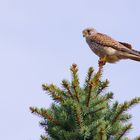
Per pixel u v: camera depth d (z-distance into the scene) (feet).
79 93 38.11
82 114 37.47
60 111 39.14
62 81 37.58
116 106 38.68
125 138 36.78
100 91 39.68
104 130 34.99
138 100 37.09
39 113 37.93
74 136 36.58
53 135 38.68
